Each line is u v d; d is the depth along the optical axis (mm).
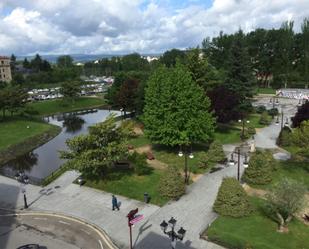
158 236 26438
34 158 53875
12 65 186125
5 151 54250
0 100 74438
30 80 151375
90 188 36031
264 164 35344
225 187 29266
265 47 103812
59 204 32812
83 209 31531
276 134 56094
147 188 35125
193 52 59906
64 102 105438
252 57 103812
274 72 105875
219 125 60500
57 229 28469
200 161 40562
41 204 33031
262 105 80625
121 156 37531
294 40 103938
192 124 43719
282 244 24594
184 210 30438
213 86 59938
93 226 28531
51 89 136375
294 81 110938
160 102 45156
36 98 111812
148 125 46719
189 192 34156
